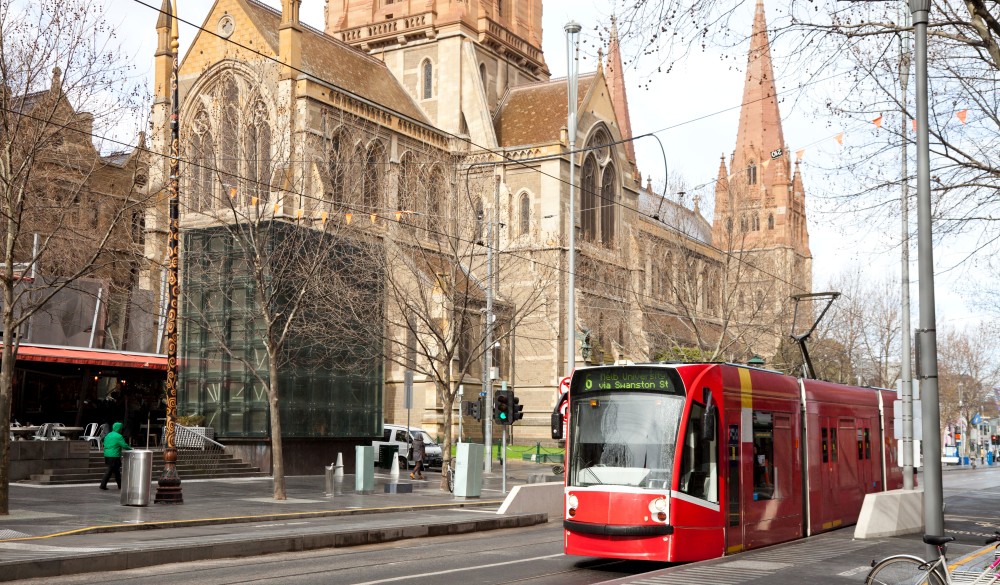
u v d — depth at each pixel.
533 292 55.75
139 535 21.58
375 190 62.19
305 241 40.81
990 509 36.44
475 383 67.31
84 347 45.66
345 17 85.62
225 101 47.84
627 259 80.88
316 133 59.84
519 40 88.25
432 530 25.25
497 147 77.25
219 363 46.81
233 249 46.62
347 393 49.16
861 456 28.91
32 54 25.45
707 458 18.94
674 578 15.03
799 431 23.98
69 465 36.66
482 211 56.97
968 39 17.77
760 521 20.92
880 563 11.88
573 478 18.88
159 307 47.50
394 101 76.31
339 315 43.09
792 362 67.56
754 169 115.81
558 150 74.69
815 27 18.75
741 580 14.80
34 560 16.23
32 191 28.84
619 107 120.44
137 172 29.62
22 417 46.56
